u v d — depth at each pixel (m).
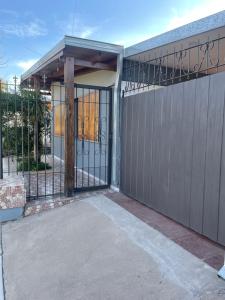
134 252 3.19
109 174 5.84
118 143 5.59
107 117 5.87
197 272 2.73
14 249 3.78
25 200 4.68
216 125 3.28
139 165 4.88
